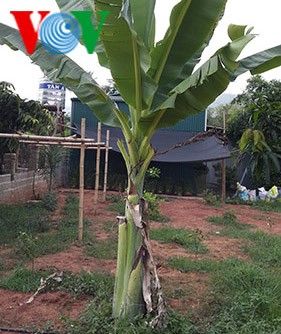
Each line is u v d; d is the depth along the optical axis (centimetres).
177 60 441
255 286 586
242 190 1795
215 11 413
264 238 959
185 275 674
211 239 964
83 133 884
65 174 1981
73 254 769
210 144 1838
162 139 1897
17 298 550
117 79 416
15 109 1205
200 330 464
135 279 454
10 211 1098
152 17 466
